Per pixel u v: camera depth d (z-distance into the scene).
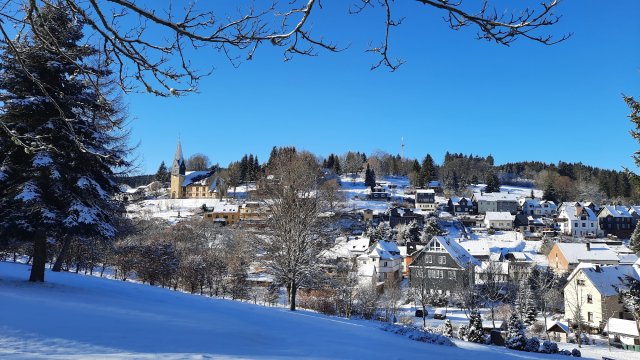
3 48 8.98
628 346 36.53
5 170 17.48
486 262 60.72
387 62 5.32
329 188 31.70
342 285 37.06
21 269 25.52
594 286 45.03
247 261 44.16
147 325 12.12
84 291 17.92
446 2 4.53
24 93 17.66
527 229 105.81
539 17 4.42
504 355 17.80
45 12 5.57
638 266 50.38
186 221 84.31
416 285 53.38
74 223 17.50
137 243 45.22
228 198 129.25
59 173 17.62
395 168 190.38
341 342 13.93
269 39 4.98
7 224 17.47
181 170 141.12
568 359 21.66
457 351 16.61
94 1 4.67
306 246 28.75
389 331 20.16
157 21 4.73
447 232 97.94
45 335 9.53
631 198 150.62
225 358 8.91
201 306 18.52
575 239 89.94
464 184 172.50
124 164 20.59
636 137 13.95
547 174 177.75
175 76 5.43
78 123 18.14
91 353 8.29
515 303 47.56
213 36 4.84
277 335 13.55
